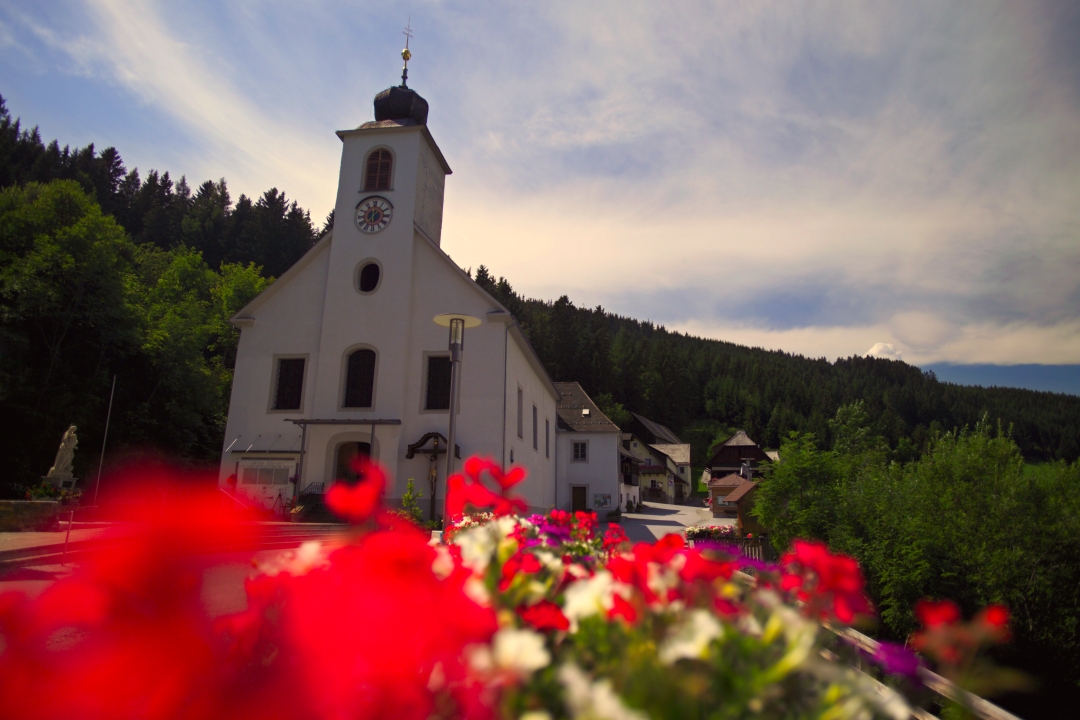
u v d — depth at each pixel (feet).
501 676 5.26
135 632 8.53
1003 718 12.82
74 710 8.09
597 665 5.97
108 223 114.73
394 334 81.46
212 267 261.44
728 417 408.87
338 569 7.43
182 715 7.89
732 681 5.29
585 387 290.76
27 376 99.35
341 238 85.05
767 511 54.90
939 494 38.75
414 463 77.25
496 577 8.20
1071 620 29.84
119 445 113.91
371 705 6.46
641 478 251.39
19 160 242.17
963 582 34.78
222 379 150.41
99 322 111.75
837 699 5.25
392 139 87.76
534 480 105.50
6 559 34.68
